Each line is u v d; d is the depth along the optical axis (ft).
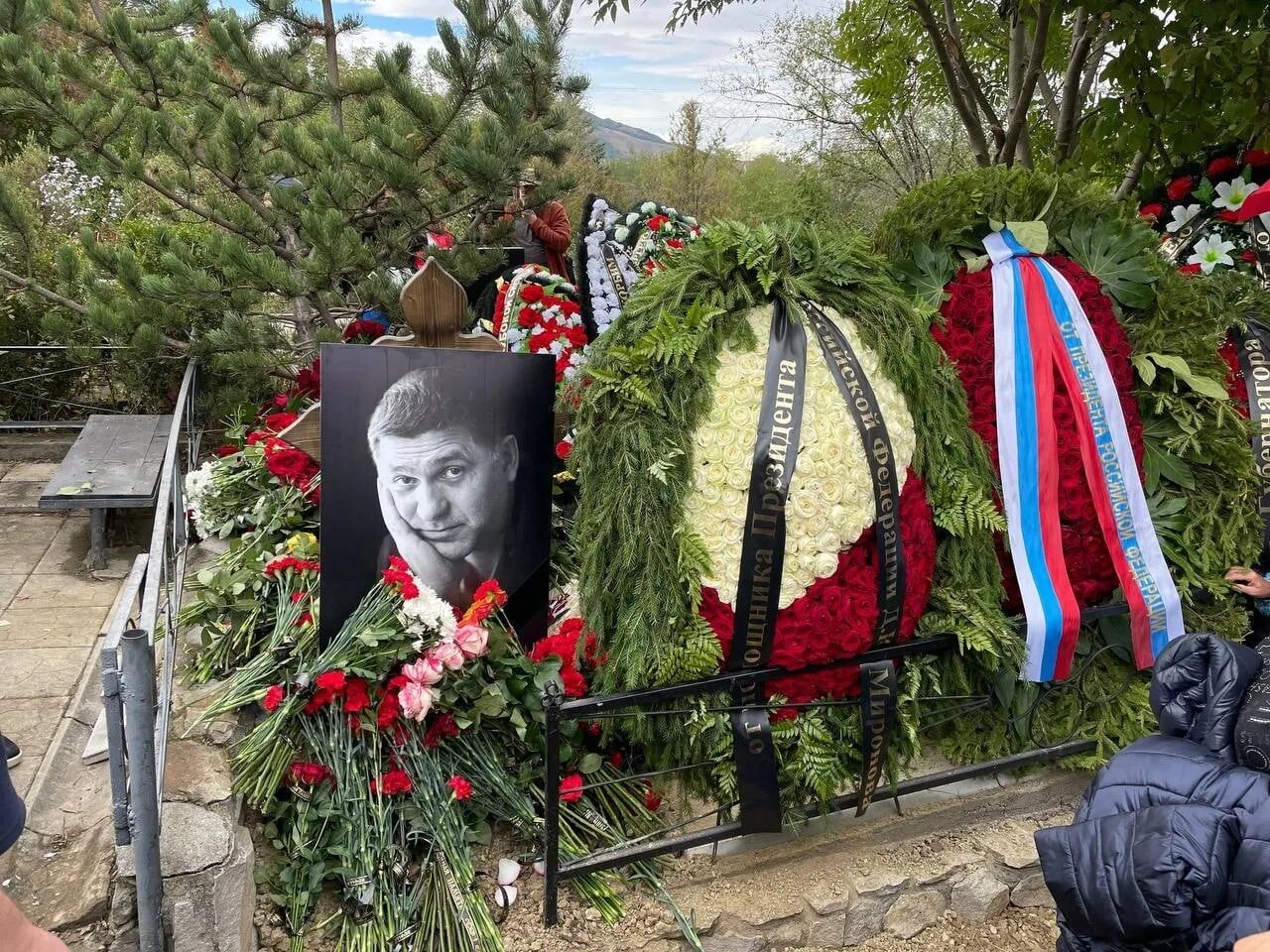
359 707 8.18
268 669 8.41
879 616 8.05
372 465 8.72
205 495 11.43
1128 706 9.27
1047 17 13.51
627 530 7.76
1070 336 8.90
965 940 8.61
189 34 18.71
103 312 14.47
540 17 15.61
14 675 10.80
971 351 8.91
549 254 19.60
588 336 14.85
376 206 16.52
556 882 7.73
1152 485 9.28
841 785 8.61
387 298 14.79
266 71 16.19
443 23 14.75
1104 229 9.52
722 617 7.86
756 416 7.82
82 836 7.99
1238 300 10.30
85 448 15.74
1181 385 9.34
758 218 8.86
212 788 7.68
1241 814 5.76
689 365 7.82
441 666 8.07
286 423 12.62
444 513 8.94
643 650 7.80
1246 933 5.46
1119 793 6.30
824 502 7.83
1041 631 8.42
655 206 15.80
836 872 8.52
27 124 20.13
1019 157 16.30
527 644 9.34
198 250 15.62
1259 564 9.52
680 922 7.87
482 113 15.56
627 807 8.75
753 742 7.79
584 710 7.52
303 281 14.44
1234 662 6.29
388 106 16.29
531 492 9.20
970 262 9.22
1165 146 15.57
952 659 8.64
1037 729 9.25
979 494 8.39
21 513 15.98
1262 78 11.94
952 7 15.52
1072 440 8.85
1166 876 5.68
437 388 8.86
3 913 3.72
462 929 7.56
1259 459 9.39
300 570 9.54
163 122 14.75
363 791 7.99
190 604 9.74
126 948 7.00
